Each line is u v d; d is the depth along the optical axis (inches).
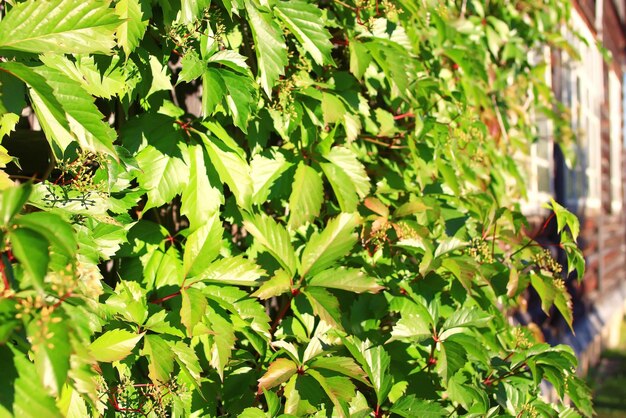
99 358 51.1
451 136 99.6
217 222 64.8
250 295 65.4
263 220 68.9
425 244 78.7
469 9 140.4
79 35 47.4
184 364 59.2
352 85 88.7
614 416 273.4
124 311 57.9
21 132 67.2
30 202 51.9
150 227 68.2
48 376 36.7
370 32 87.0
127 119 65.4
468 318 75.0
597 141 403.9
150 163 63.1
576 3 295.4
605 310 403.5
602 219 408.8
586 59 360.8
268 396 62.0
